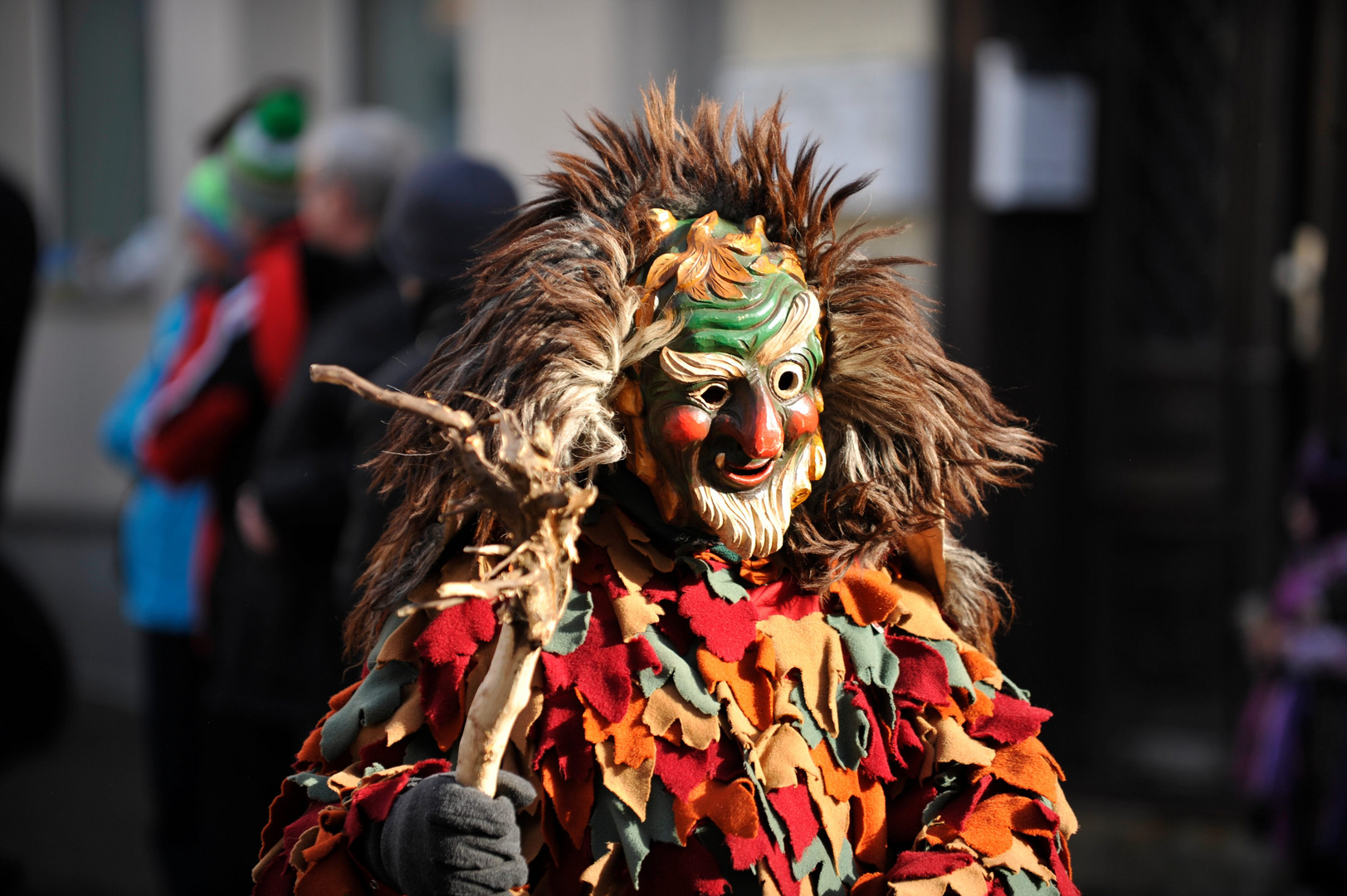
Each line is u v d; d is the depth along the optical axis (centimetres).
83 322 2392
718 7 1580
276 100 1316
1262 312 1518
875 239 496
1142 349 1560
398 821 420
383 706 463
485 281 489
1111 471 1573
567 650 459
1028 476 1561
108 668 2291
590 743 453
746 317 451
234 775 1078
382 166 1147
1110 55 1520
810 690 476
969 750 482
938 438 502
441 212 872
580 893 449
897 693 491
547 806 453
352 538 844
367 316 941
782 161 482
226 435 1116
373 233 1153
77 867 1495
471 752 416
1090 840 1480
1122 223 1544
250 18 2070
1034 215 1544
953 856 462
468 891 406
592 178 484
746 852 445
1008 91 1500
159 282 2194
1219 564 1559
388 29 2059
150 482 1293
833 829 464
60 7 2441
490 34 1738
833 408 497
